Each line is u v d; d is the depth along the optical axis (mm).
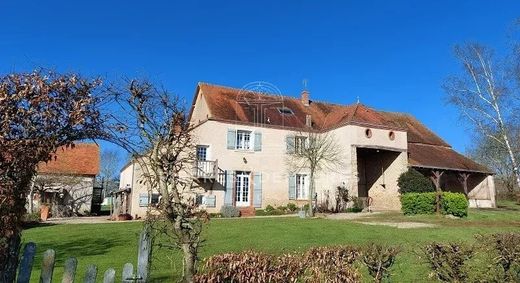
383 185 26609
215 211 24062
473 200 28750
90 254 10555
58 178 28469
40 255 10633
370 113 26812
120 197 27094
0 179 4184
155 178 5020
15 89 4266
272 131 26594
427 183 22891
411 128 31750
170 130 5039
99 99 4723
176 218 4902
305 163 26188
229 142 25297
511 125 26141
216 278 4734
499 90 26172
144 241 4859
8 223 4262
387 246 5992
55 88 4383
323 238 12188
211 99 26547
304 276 5203
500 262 5742
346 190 24281
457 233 13141
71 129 4523
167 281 7234
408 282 7086
